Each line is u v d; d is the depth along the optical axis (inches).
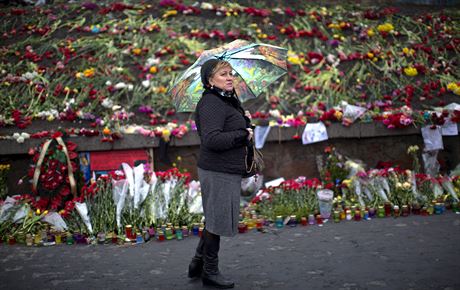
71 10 317.4
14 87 252.1
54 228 191.6
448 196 218.2
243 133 129.1
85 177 224.1
